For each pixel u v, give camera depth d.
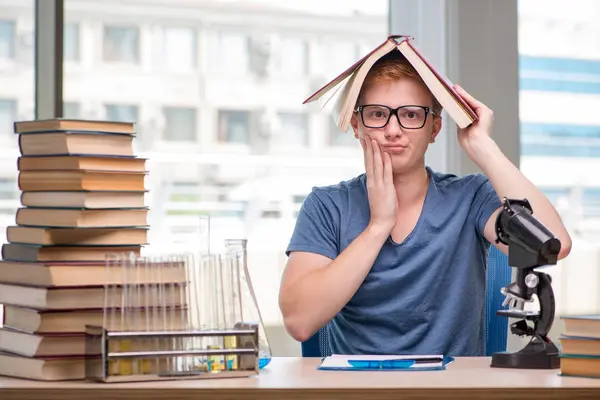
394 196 1.94
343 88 1.97
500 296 2.26
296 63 3.09
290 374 1.51
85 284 1.47
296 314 1.94
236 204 3.04
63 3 2.89
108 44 2.94
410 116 1.96
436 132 2.09
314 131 3.10
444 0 3.17
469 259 2.12
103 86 2.94
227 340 1.47
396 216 1.95
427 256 2.07
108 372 1.39
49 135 1.57
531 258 1.60
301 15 3.09
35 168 1.59
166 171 2.97
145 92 2.96
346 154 3.13
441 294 2.09
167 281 1.47
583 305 3.29
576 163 3.32
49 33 2.87
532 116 3.28
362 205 2.14
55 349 1.46
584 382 1.40
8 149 2.90
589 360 1.45
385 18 3.21
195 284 1.51
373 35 3.20
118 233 1.56
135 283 1.45
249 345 1.48
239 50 3.04
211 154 3.01
